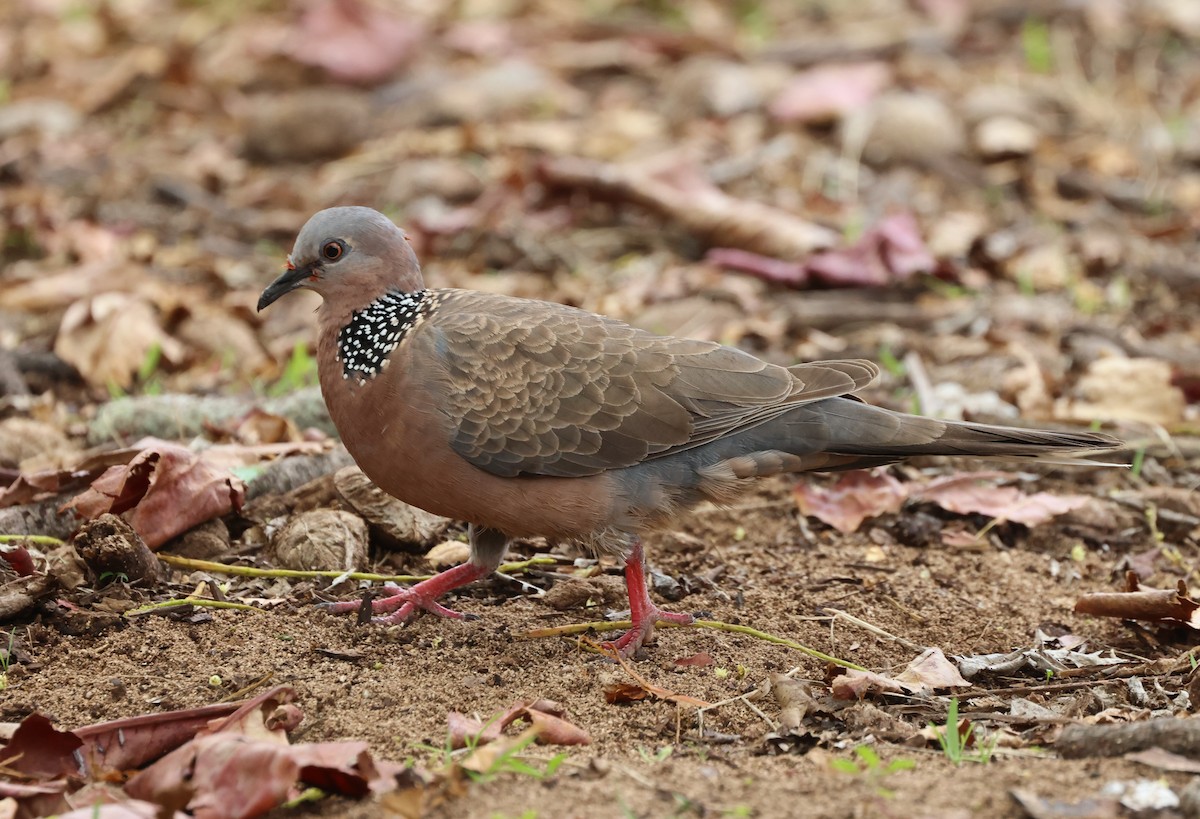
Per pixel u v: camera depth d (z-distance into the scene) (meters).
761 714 7.93
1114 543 10.72
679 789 6.84
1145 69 21.64
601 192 16.66
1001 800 6.61
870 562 10.34
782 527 10.88
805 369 8.91
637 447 8.61
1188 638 9.18
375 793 6.79
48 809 6.67
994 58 21.81
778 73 20.81
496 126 19.34
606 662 8.49
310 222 8.91
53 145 18.98
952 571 10.23
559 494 8.59
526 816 6.39
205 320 14.10
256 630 8.63
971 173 18.11
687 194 16.55
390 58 20.91
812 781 6.89
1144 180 18.17
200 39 22.44
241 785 6.63
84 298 14.01
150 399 11.84
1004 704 8.16
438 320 8.70
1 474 10.53
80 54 22.08
